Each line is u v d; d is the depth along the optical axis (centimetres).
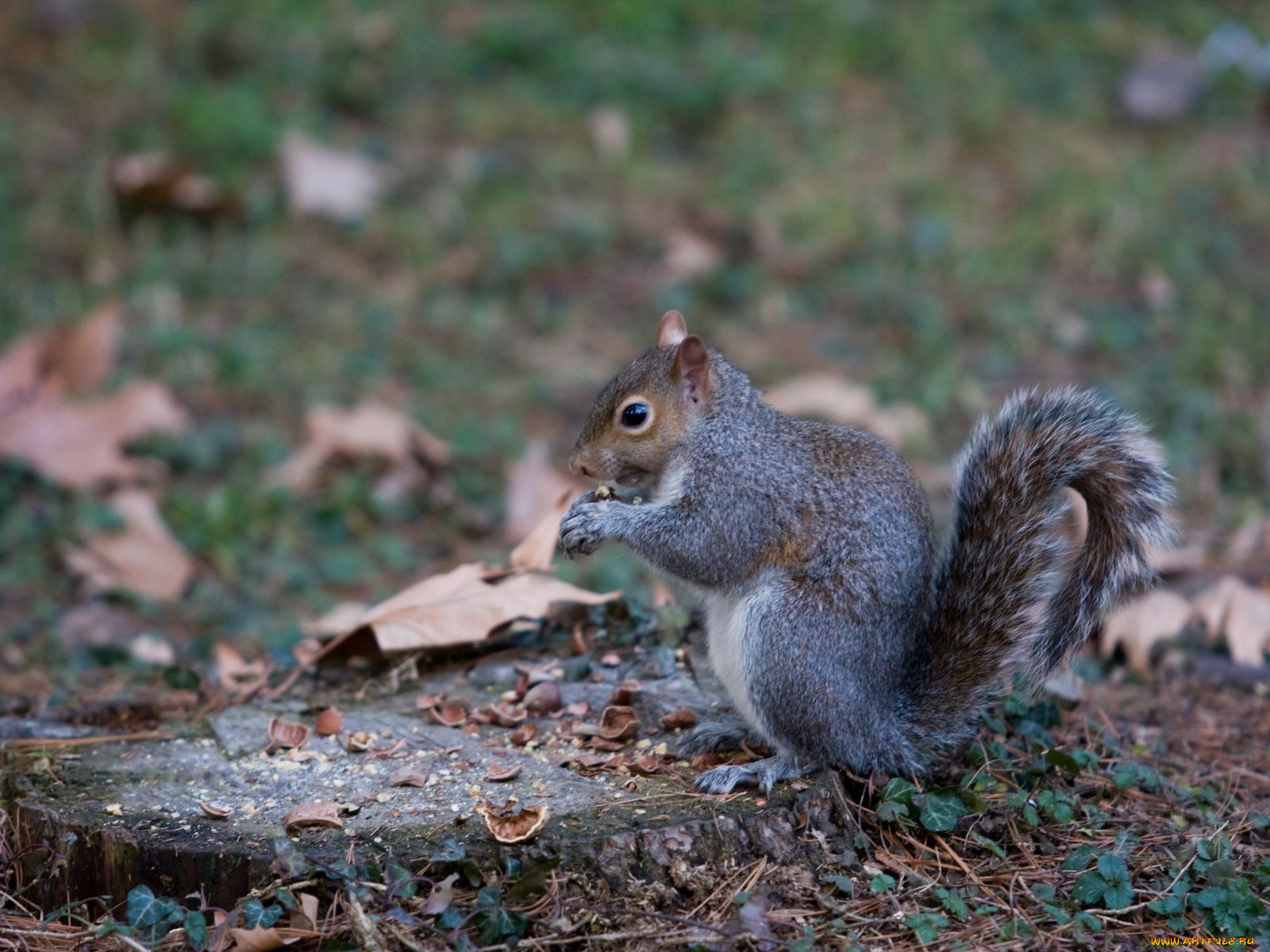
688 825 672
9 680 962
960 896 672
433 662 891
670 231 1697
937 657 754
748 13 2055
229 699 869
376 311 1534
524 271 1617
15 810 712
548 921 638
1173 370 1465
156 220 1617
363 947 619
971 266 1631
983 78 1973
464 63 1919
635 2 2031
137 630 1065
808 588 723
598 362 1505
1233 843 734
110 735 809
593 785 718
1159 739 890
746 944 625
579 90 1900
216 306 1528
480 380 1466
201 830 685
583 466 782
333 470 1310
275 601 1120
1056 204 1739
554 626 920
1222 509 1257
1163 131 1920
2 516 1195
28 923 673
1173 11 2164
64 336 1370
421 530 1251
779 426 767
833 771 717
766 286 1608
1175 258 1634
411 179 1733
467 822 683
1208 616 1025
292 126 1748
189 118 1712
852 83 1964
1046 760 771
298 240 1633
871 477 744
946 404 1423
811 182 1767
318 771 742
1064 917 654
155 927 646
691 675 835
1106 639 1018
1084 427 749
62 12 1905
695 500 754
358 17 1947
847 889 663
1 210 1591
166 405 1301
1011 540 745
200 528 1187
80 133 1727
